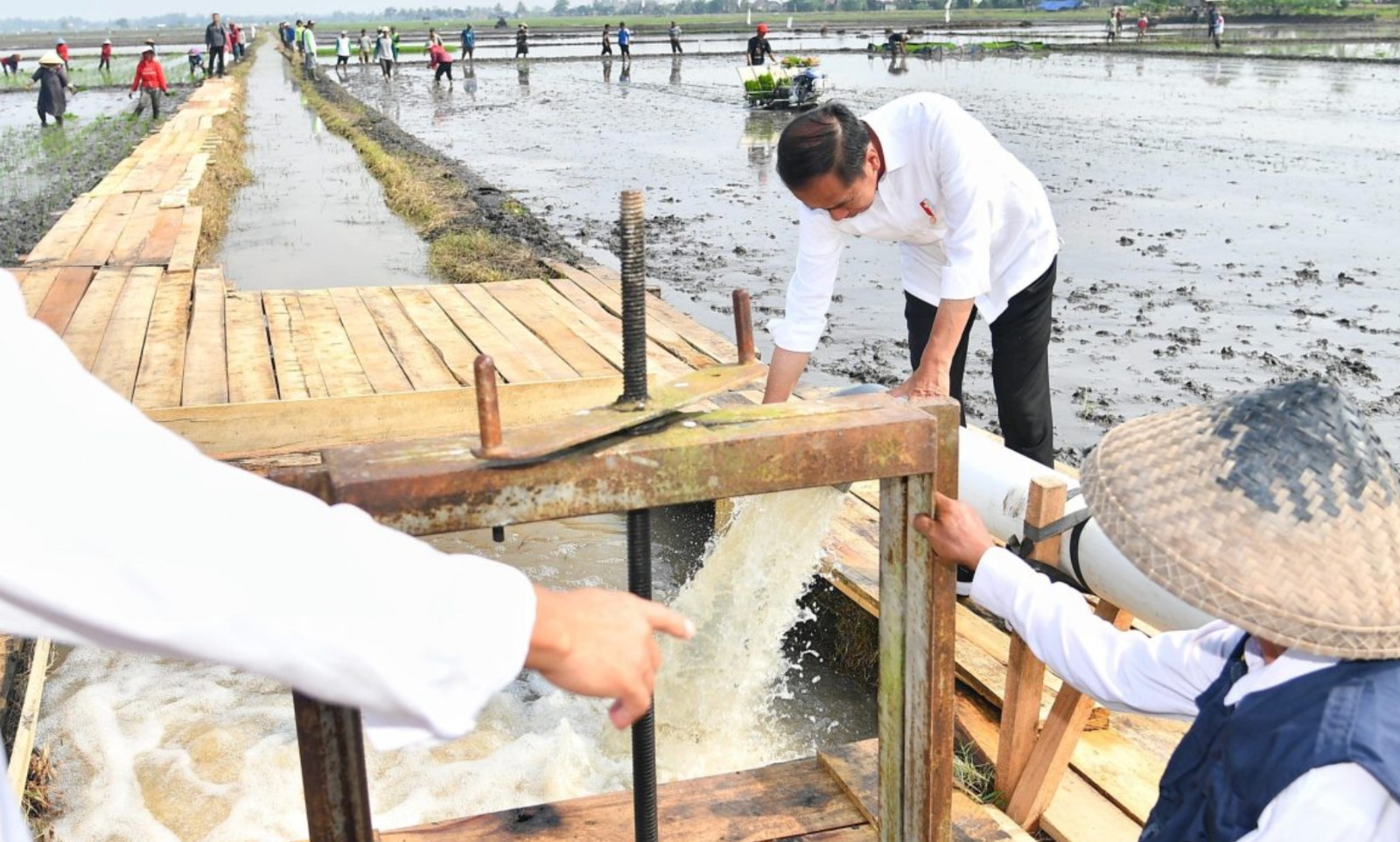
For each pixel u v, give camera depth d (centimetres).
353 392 552
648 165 1936
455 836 242
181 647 92
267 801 335
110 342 652
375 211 1580
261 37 10981
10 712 346
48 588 87
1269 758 155
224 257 1252
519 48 5322
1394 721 148
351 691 99
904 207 367
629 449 163
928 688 202
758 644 388
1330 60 3928
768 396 380
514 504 160
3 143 2394
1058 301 954
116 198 1338
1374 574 152
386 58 4488
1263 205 1384
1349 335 848
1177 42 5294
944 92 2933
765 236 1288
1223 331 862
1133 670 195
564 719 380
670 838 241
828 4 19000
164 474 92
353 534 102
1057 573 293
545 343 657
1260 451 160
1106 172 1638
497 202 1541
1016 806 302
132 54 8162
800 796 257
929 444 182
